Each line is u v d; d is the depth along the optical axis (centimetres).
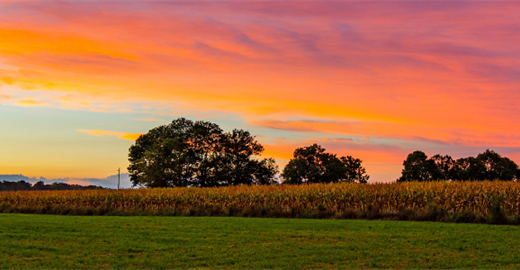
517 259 1333
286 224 2448
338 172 8088
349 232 2011
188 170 7806
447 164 7019
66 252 1476
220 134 8388
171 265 1280
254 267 1247
